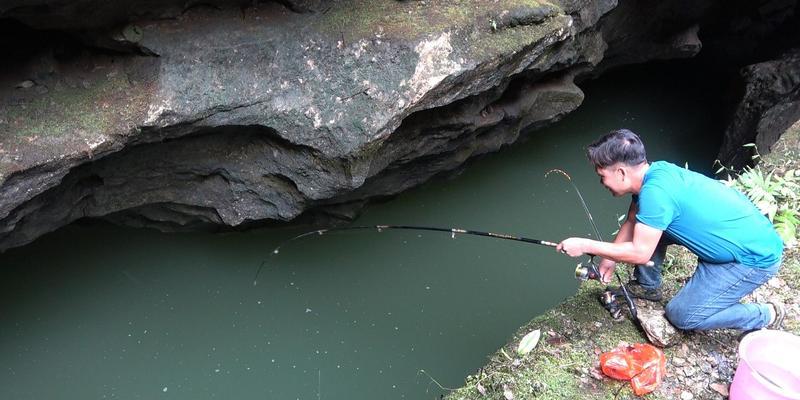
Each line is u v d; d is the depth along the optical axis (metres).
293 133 4.12
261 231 5.21
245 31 3.95
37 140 3.56
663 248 3.45
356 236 5.40
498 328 4.75
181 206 4.74
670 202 2.92
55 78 3.76
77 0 3.35
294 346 4.57
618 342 3.48
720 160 6.65
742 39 8.05
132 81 3.84
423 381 4.31
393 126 4.13
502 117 5.41
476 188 6.13
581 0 5.19
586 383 3.26
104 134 3.70
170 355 4.45
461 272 5.24
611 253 3.04
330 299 4.90
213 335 4.59
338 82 4.07
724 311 3.21
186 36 3.85
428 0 4.32
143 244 5.05
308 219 5.25
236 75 3.94
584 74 7.09
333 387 4.30
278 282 4.97
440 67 4.14
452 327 4.75
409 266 5.24
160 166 4.39
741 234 2.96
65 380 4.23
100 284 4.82
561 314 3.67
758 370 3.02
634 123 7.42
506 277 5.23
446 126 4.95
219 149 4.39
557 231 5.82
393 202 5.77
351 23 4.11
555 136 7.03
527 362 3.38
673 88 8.07
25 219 3.98
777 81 6.34
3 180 3.40
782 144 4.84
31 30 3.72
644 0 6.69
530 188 6.26
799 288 3.71
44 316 4.56
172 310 4.72
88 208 4.45
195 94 3.88
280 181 4.52
